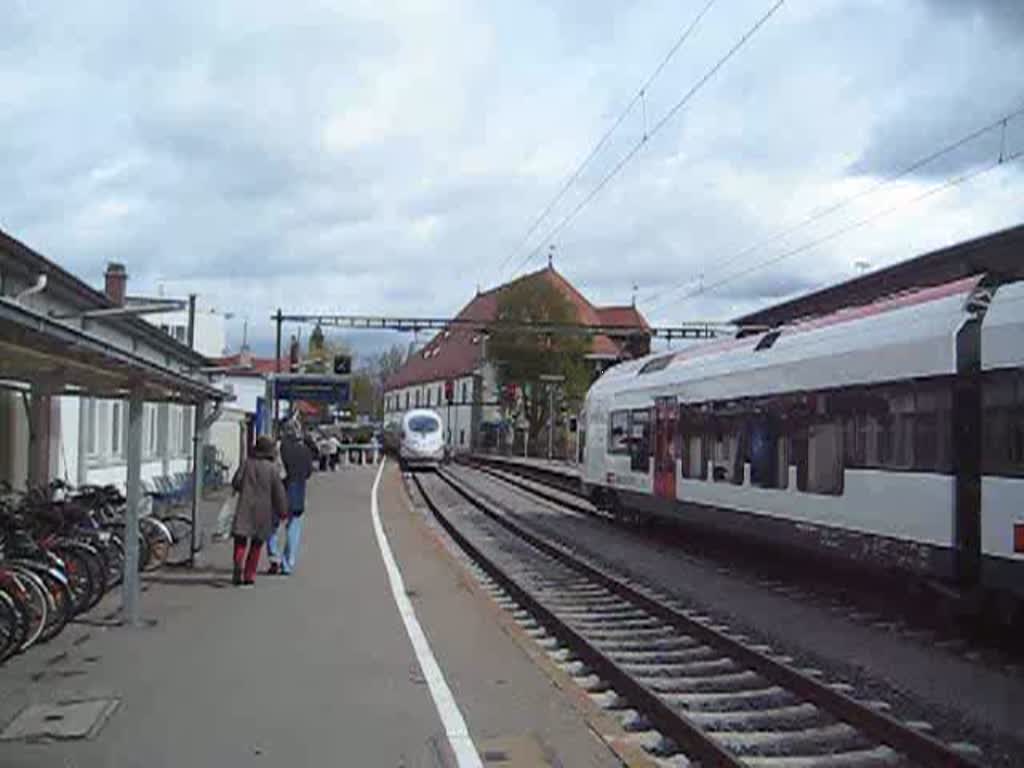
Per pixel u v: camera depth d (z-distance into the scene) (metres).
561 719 7.87
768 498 17.61
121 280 28.53
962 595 12.47
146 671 9.24
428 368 124.12
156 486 25.61
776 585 17.05
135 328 11.44
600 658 10.41
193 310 23.69
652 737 8.19
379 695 8.53
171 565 15.95
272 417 37.72
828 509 15.53
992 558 11.70
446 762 6.80
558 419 75.38
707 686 10.13
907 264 17.23
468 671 9.42
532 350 74.38
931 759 7.49
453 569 16.39
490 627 11.55
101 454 22.92
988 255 13.82
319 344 92.56
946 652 11.72
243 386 41.44
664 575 18.31
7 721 7.61
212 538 19.53
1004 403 11.66
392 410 140.75
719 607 14.83
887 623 13.52
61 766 6.64
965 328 12.49
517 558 20.61
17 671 9.20
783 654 11.60
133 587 11.33
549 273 77.19
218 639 10.69
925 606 14.74
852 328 15.38
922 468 13.14
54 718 7.70
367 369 157.50
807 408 16.31
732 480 19.12
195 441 16.58
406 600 13.25
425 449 58.19
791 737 8.34
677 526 25.38
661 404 23.27
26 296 8.30
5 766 6.62
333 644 10.52
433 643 10.63
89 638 10.65
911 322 13.73
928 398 13.10
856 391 14.85
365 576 15.37
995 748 8.14
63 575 10.31
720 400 19.88
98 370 10.84
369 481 43.19
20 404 17.42
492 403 92.88
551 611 13.17
